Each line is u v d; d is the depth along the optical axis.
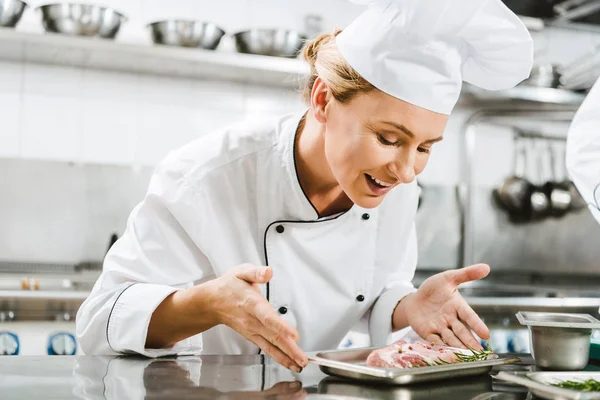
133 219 1.37
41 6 3.00
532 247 4.17
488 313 3.18
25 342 2.66
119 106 3.53
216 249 1.38
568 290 3.69
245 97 3.75
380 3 1.02
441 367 0.97
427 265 4.00
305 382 0.97
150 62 3.34
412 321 1.34
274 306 1.38
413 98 0.98
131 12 3.56
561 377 0.96
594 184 1.27
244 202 1.40
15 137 3.37
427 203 4.02
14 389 0.86
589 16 3.99
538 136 4.18
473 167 4.08
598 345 1.23
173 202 1.34
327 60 1.12
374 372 0.93
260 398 0.85
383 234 1.52
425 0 0.96
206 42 3.20
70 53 3.22
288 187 1.37
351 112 1.04
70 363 1.07
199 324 1.17
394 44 0.99
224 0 3.73
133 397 0.83
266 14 3.80
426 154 1.08
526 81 3.84
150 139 3.57
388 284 1.56
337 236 1.42
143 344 1.15
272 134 1.42
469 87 3.71
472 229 4.04
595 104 1.25
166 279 1.34
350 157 1.06
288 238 1.39
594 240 4.24
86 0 3.46
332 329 1.47
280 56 3.30
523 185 4.14
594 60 3.82
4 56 3.31
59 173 3.42
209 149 1.41
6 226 3.33
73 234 3.42
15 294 2.65
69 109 3.45
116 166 3.51
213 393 0.87
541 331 1.12
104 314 1.21
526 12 3.79
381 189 1.11
